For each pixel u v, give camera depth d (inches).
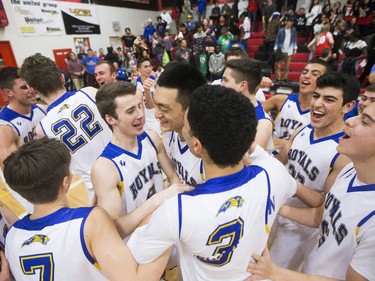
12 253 33.3
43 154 31.8
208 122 27.4
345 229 36.1
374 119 31.4
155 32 396.2
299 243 58.7
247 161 37.7
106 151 50.5
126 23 414.9
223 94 28.0
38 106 90.9
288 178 37.3
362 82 240.7
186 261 36.0
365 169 35.1
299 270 63.4
